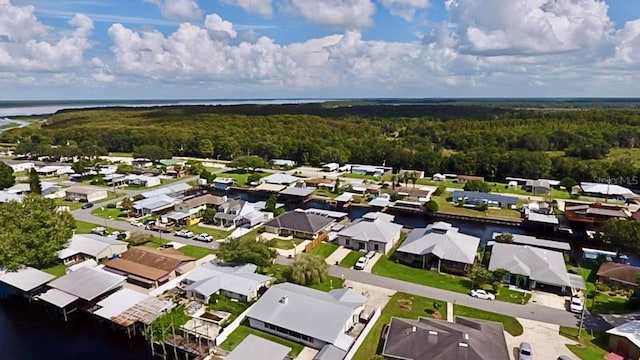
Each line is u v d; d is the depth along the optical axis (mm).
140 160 152500
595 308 50438
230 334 44188
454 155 138875
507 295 53781
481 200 99375
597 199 104312
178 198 101375
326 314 43906
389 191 110312
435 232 67188
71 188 105500
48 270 60156
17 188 105938
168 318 46188
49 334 46656
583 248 70125
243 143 166875
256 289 52250
